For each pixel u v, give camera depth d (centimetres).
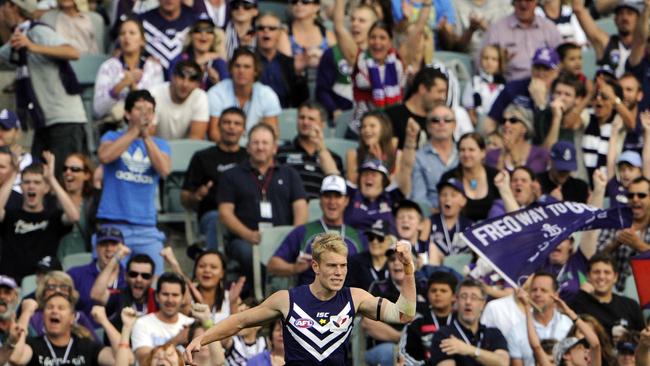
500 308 4519
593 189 5312
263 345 4259
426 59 5781
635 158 5234
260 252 4781
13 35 5231
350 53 5684
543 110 5438
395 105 5431
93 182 4941
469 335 4409
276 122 5372
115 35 5738
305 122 5162
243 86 5322
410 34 5684
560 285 4778
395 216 4766
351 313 3122
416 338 4416
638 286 4312
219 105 5319
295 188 4959
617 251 4928
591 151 5494
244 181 4912
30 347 4294
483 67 5784
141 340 4297
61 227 4859
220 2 5806
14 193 4912
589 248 4856
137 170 4844
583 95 5484
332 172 5075
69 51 5275
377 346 4466
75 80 5300
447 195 4931
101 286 4550
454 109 5578
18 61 5278
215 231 4956
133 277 4516
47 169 4838
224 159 5041
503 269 4138
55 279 4419
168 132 5269
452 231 4934
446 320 4447
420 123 5397
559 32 5966
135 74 5316
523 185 4997
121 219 4825
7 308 4450
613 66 5922
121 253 4559
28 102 5269
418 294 4491
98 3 6034
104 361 4338
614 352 4406
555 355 4416
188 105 5269
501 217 4194
